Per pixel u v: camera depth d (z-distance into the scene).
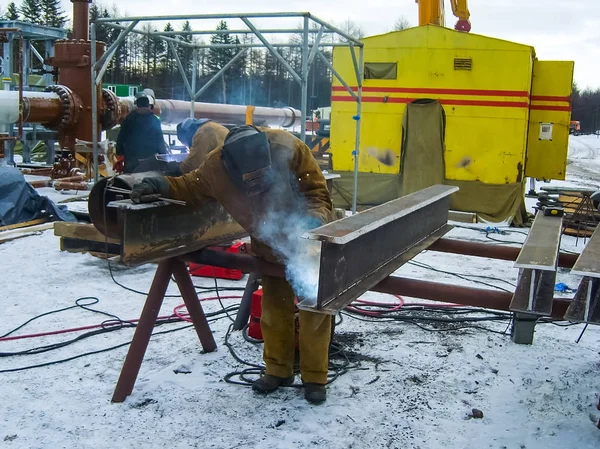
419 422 3.50
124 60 49.41
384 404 3.71
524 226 10.77
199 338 4.42
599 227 4.19
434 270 7.32
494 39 10.58
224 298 5.84
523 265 2.95
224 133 4.53
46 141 17.36
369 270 3.37
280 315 3.80
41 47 39.12
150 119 8.02
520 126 10.66
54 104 13.30
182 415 3.51
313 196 3.61
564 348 4.76
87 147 13.23
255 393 3.82
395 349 4.64
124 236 3.32
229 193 3.47
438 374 4.19
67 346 4.55
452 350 4.65
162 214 3.64
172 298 5.88
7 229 8.41
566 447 3.27
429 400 3.79
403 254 3.97
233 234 4.46
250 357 4.39
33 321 5.10
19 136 12.08
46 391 3.79
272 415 3.53
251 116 15.55
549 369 4.32
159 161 4.61
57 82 14.56
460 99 10.85
